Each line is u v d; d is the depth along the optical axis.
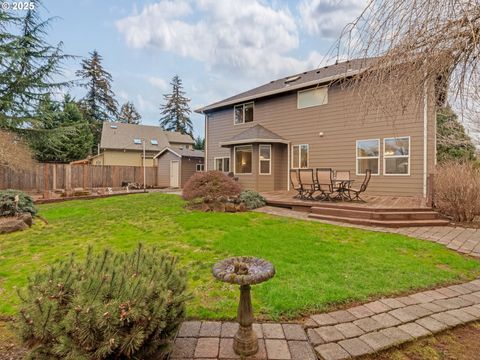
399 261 4.06
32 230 6.50
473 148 10.38
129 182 20.62
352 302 2.94
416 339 2.33
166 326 2.04
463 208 6.80
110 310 1.71
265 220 6.96
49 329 1.72
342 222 6.90
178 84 41.66
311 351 2.17
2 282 3.56
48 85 14.89
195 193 8.88
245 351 2.11
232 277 2.01
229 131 15.44
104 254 2.37
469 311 2.77
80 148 23.72
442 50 2.00
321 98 11.61
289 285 3.22
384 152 9.97
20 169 13.67
